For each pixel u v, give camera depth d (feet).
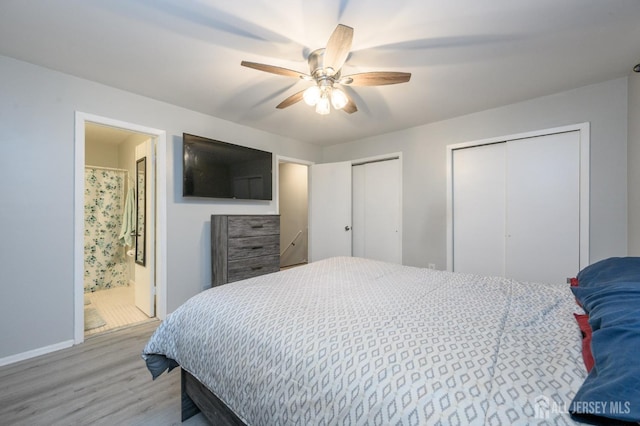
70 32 5.78
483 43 6.14
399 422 2.22
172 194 9.73
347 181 14.33
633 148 7.36
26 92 6.93
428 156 11.74
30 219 6.97
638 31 5.73
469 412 2.10
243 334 3.62
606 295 3.34
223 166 10.87
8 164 6.69
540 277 9.21
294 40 6.05
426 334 3.22
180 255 9.93
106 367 6.48
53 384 5.82
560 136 8.83
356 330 3.33
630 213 7.55
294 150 14.32
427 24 5.50
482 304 4.31
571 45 6.23
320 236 15.07
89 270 12.98
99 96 8.05
